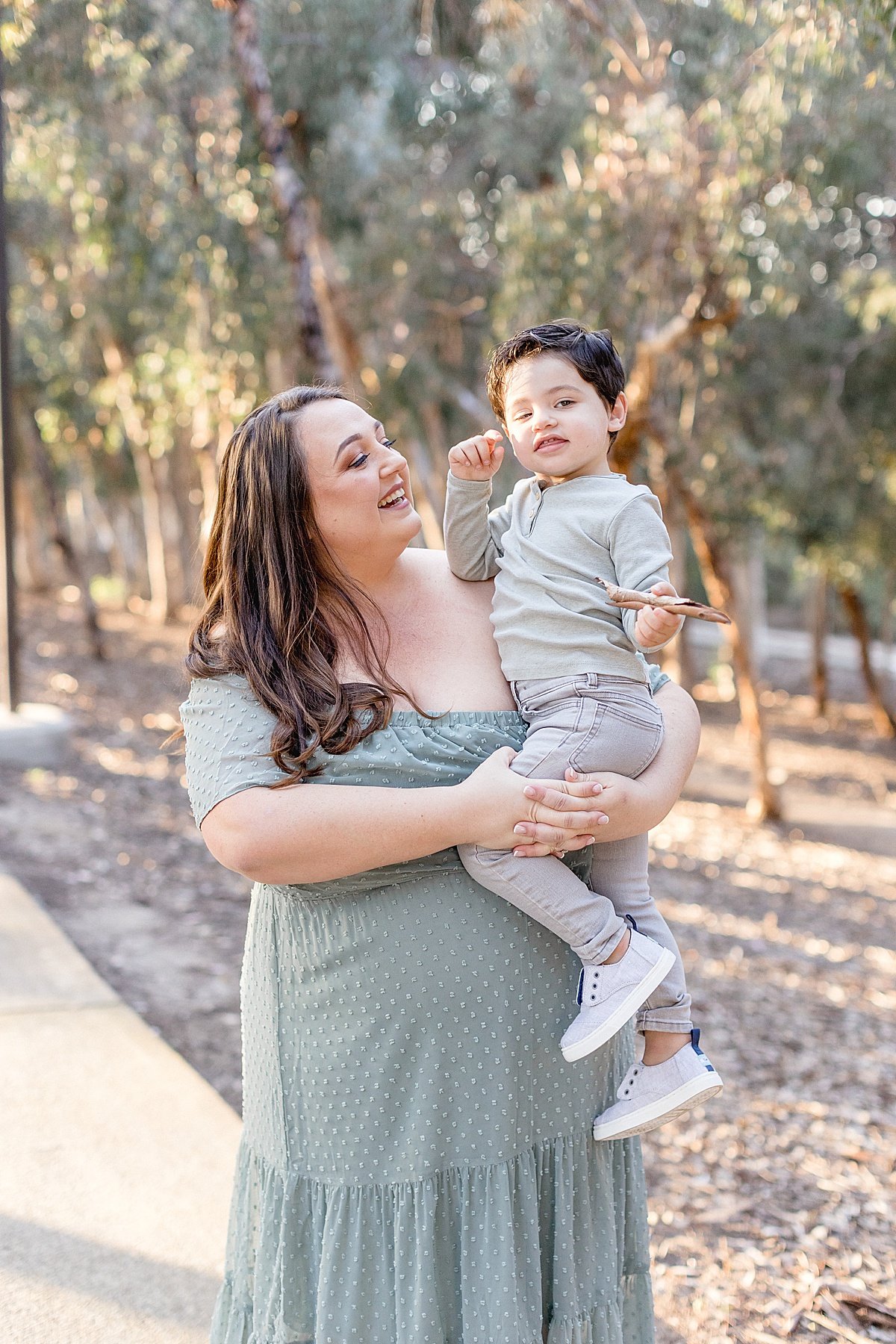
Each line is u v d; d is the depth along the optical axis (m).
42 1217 2.95
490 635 1.95
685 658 25.98
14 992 4.48
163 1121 3.48
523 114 10.97
